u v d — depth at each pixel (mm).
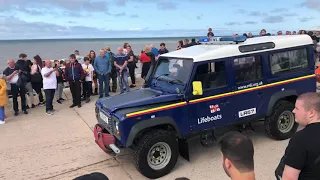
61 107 9836
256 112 5688
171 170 5039
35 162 5688
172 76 5379
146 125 4645
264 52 5676
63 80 10500
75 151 6156
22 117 8789
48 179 5023
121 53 10680
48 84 8922
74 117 8633
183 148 5266
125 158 5758
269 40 5957
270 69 5766
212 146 6055
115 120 4707
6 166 5547
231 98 5379
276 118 5863
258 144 5965
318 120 2408
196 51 5473
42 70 8930
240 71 5449
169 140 4855
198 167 5176
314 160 2291
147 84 5965
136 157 4691
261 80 5668
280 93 5883
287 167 2383
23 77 8992
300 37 6277
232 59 5340
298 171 2334
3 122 8227
